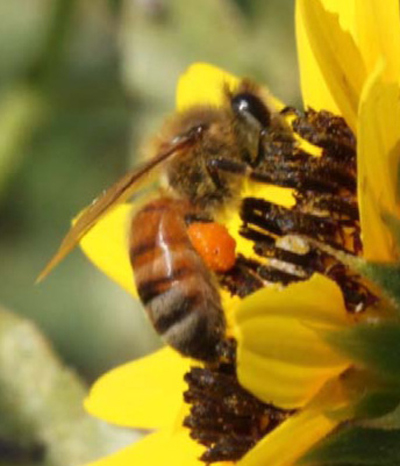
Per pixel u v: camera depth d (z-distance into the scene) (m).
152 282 0.11
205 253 0.11
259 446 0.11
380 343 0.11
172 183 0.12
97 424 0.14
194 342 0.11
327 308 0.11
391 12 0.11
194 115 0.12
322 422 0.11
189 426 0.11
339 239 0.11
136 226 0.11
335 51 0.11
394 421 0.11
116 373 0.12
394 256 0.11
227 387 0.11
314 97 0.12
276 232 0.11
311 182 0.11
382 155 0.11
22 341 0.14
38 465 0.14
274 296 0.11
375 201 0.11
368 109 0.11
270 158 0.11
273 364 0.11
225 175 0.12
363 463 0.11
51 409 0.14
